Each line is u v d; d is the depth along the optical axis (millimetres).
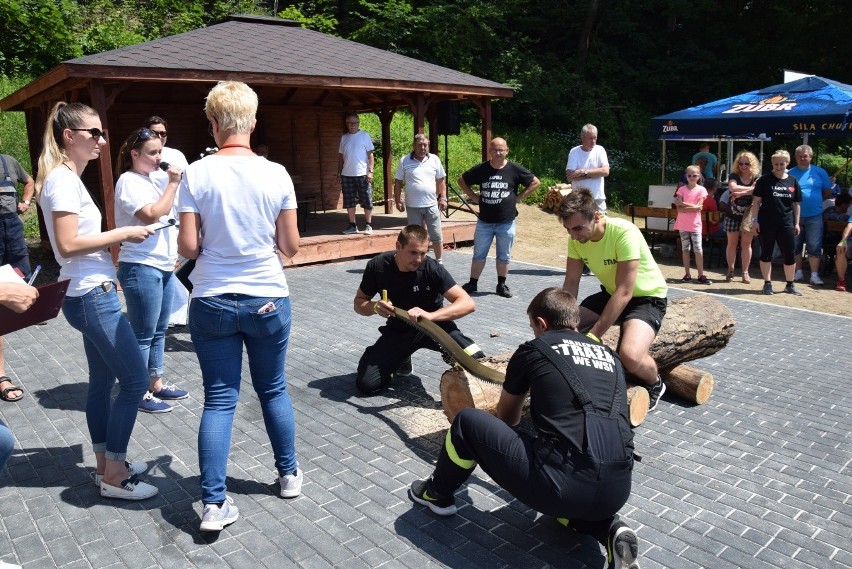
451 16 24234
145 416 4773
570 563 3143
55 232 3229
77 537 3307
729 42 29156
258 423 4664
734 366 6105
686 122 12195
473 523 3473
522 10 26922
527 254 12172
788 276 9422
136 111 13211
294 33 12633
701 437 4570
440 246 9852
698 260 10148
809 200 10000
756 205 9352
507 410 3340
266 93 14156
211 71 9328
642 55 29484
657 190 14055
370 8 23969
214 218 3180
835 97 10945
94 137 3369
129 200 4227
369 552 3205
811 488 3891
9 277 2758
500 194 8461
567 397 3025
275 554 3182
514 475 3018
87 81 8867
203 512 3295
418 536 3344
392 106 14445
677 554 3238
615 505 2975
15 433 4496
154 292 4336
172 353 6180
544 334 3264
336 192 15664
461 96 13125
